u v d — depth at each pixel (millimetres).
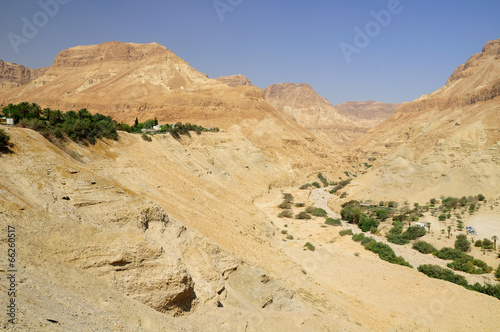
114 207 22141
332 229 61188
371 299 33594
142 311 16047
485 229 55625
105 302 15078
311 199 92375
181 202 41594
